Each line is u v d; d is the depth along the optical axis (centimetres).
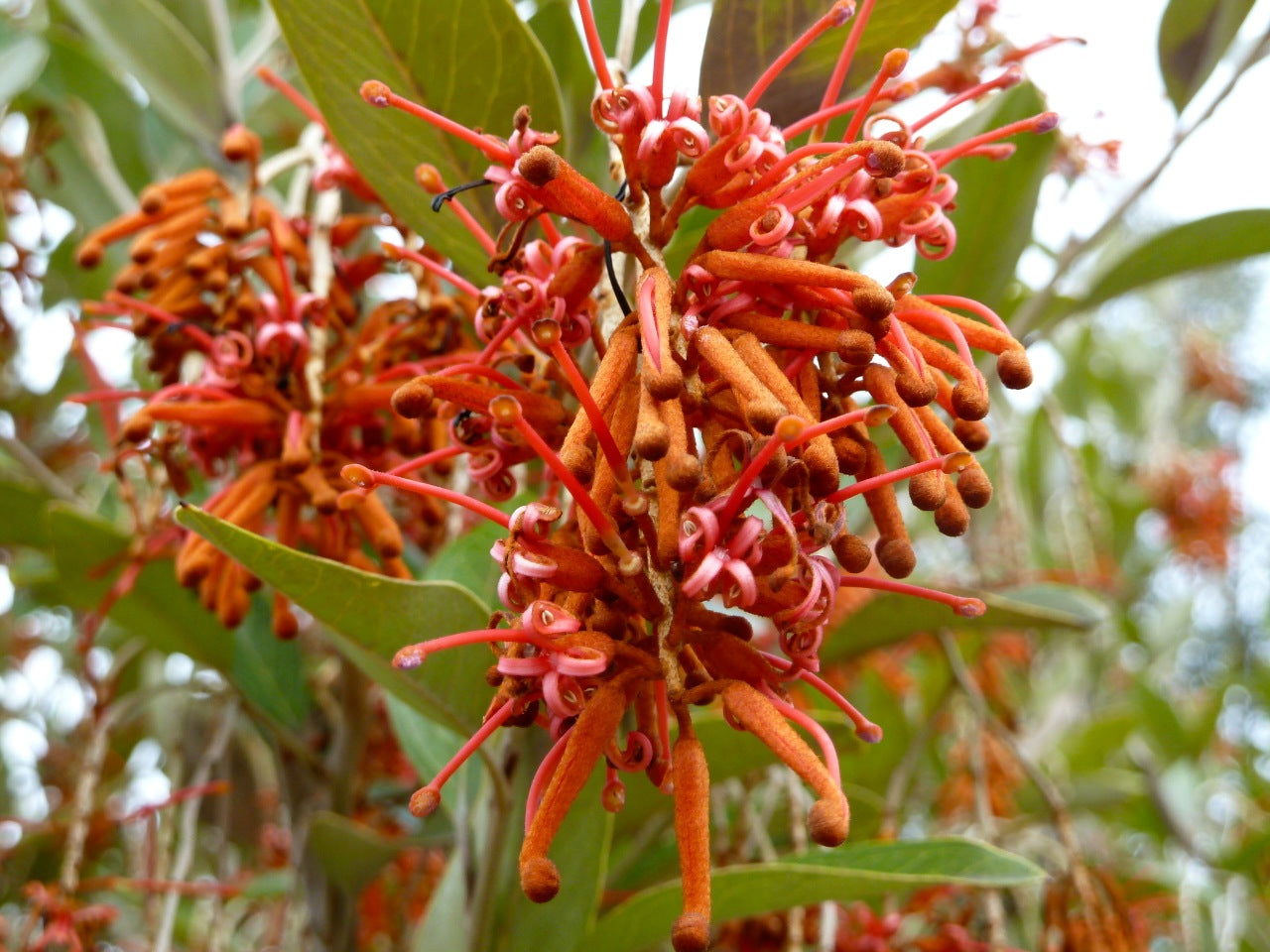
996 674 29
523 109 11
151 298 18
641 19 24
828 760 9
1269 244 20
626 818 18
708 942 9
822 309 11
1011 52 17
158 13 23
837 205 11
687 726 10
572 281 11
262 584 16
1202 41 20
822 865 15
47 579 27
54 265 30
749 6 14
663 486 10
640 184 11
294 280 18
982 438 11
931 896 21
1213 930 28
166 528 19
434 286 17
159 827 22
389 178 15
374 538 16
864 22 12
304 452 16
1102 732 33
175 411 16
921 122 12
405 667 9
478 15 14
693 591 9
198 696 25
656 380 9
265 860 28
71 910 19
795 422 9
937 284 20
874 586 10
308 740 22
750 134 11
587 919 15
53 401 32
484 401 12
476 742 10
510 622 10
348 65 14
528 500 18
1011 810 29
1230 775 39
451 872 17
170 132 28
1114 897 21
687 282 10
